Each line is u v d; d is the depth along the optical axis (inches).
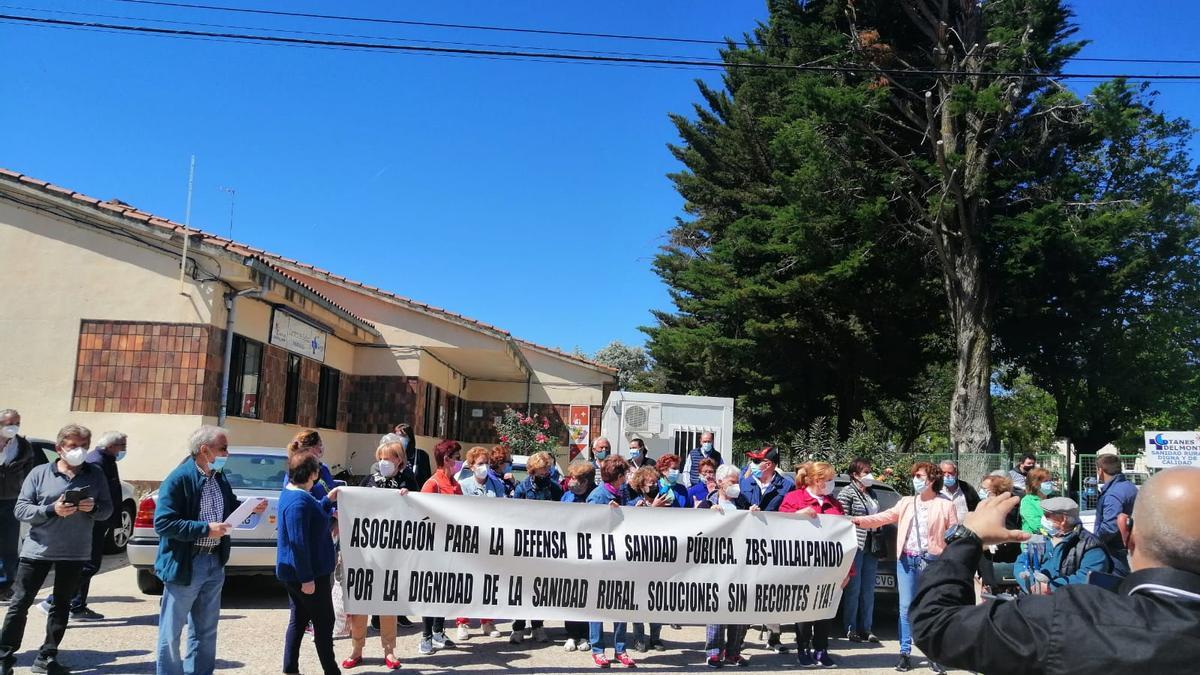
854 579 339.0
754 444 1300.4
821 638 297.3
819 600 291.7
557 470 350.3
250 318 582.9
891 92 899.4
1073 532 257.9
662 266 1423.5
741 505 355.9
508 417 871.1
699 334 1192.2
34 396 525.0
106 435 324.2
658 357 1370.6
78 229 537.6
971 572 89.6
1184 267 1030.4
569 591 275.0
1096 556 250.4
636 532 281.1
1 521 331.6
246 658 273.3
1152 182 985.5
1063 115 886.4
